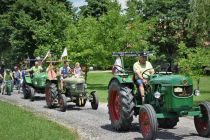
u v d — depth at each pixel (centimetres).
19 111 1586
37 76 2270
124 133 1200
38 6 4631
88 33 3272
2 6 5225
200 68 1973
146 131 1067
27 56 4722
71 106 1897
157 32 4825
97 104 1767
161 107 1103
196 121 1139
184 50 2048
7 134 1092
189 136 1137
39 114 1588
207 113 1090
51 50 3641
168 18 4831
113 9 3269
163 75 1145
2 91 2725
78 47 3262
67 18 3834
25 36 4597
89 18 3519
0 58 5388
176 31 4819
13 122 1295
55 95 1816
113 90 1262
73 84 1773
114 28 3172
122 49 3209
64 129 1206
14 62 5197
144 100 1166
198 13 2695
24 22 4478
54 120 1445
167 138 1112
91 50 3216
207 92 2681
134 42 3195
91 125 1345
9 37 4922
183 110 1067
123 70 1296
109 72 5844
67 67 1881
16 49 4681
